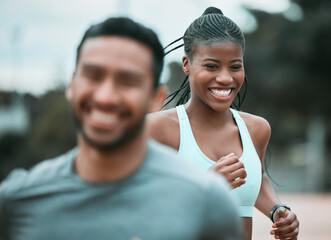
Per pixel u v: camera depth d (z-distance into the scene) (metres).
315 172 23.77
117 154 1.25
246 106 23.62
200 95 2.39
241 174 2.10
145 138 1.31
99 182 1.26
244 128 2.50
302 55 21.52
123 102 1.21
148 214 1.24
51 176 1.29
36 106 29.03
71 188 1.27
